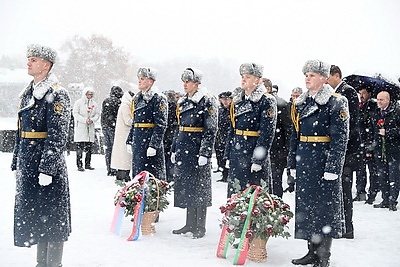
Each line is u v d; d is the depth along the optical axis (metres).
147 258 4.39
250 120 4.74
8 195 7.18
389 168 7.00
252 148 4.75
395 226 5.90
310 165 4.18
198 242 5.03
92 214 6.19
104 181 8.98
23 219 3.63
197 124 5.34
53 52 3.77
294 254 4.64
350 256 4.59
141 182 5.34
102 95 57.06
